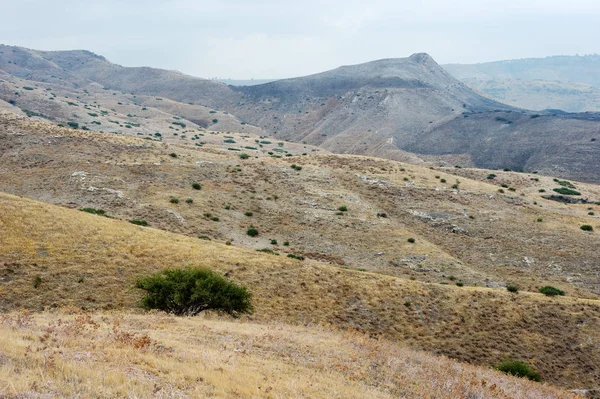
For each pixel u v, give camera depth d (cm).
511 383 2294
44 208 4456
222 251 4675
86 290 3356
